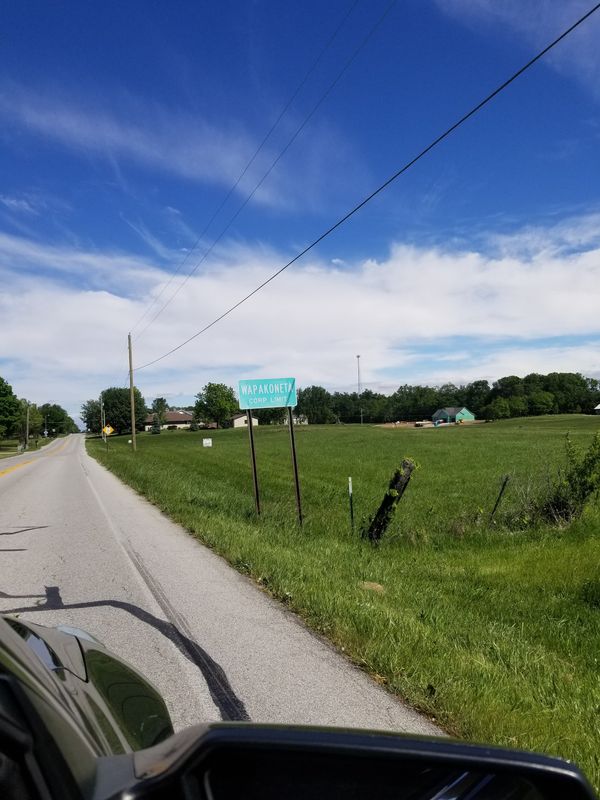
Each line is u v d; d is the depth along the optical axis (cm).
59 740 129
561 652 590
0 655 146
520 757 126
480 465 2833
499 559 1024
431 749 129
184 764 124
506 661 511
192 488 1848
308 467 3147
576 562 937
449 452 3938
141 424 17612
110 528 1216
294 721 383
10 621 243
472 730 362
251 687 438
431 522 1367
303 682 445
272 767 127
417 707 399
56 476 2886
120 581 776
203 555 925
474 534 1220
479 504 1580
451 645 515
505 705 393
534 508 1287
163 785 123
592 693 448
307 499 1848
